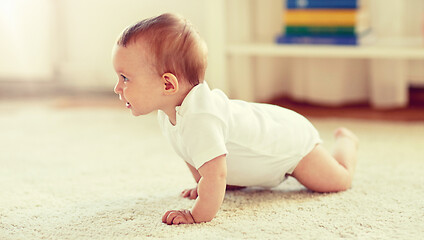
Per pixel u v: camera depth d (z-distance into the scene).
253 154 1.08
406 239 0.92
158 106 1.03
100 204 1.13
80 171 1.38
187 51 1.00
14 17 2.26
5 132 1.79
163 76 1.00
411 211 1.06
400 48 1.80
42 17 2.26
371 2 2.03
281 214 1.05
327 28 1.88
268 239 0.93
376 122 1.82
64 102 2.23
